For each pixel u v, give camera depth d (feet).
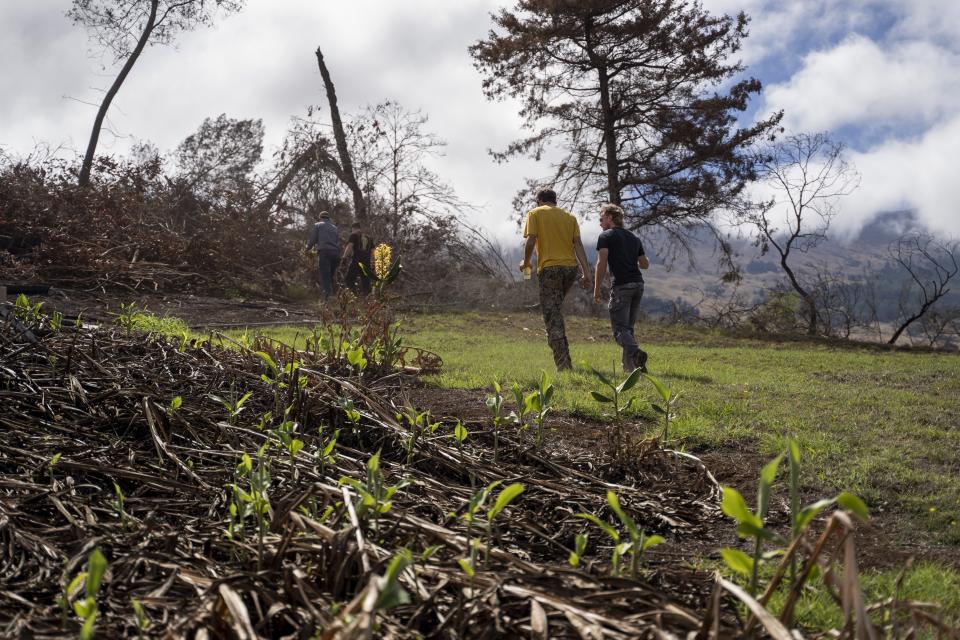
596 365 30.63
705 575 8.96
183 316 45.44
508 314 59.67
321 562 7.48
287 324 44.06
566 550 9.59
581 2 74.02
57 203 55.16
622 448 14.61
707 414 19.56
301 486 10.23
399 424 13.92
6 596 6.95
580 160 82.69
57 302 43.73
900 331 63.77
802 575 5.91
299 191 69.77
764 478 6.05
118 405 13.62
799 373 31.09
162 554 7.95
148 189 63.10
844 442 16.74
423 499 10.60
